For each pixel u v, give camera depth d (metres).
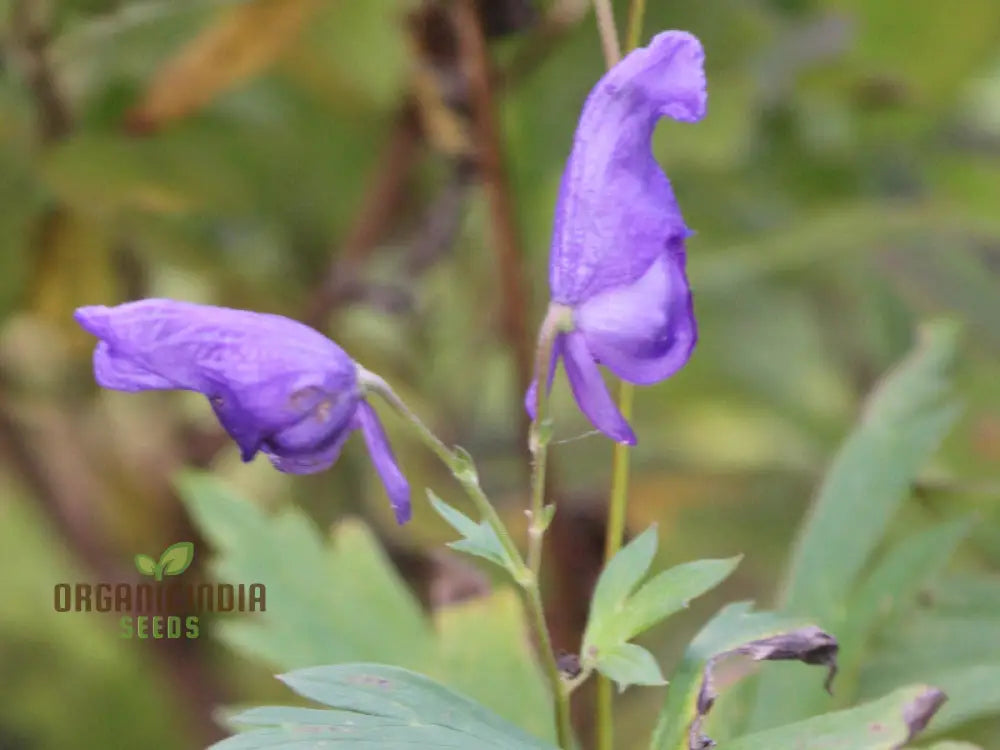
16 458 0.65
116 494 0.65
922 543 0.58
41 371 0.66
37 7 0.63
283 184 0.65
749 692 0.57
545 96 0.66
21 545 0.67
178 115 0.63
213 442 0.67
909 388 0.59
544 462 0.53
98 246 0.65
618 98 0.53
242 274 0.66
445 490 0.68
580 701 0.62
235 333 0.52
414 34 0.63
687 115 0.53
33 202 0.64
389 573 0.59
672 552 0.67
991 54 0.69
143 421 0.67
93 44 0.64
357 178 0.67
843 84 0.70
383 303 0.65
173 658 0.64
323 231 0.68
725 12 0.67
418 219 0.68
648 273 0.53
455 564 0.59
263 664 0.64
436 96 0.64
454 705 0.53
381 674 0.53
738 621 0.54
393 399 0.53
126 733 0.64
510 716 0.58
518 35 0.64
